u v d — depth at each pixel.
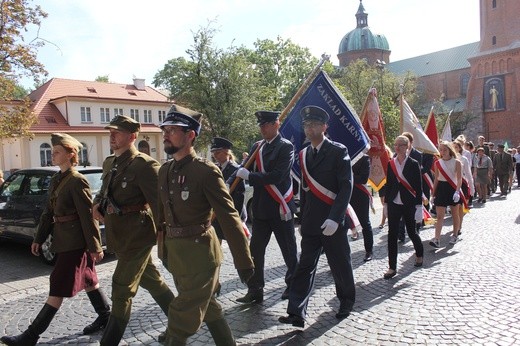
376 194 18.19
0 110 16.23
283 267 6.66
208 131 29.08
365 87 40.12
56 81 40.72
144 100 42.00
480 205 13.75
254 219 5.07
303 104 6.05
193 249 3.15
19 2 14.89
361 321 4.38
